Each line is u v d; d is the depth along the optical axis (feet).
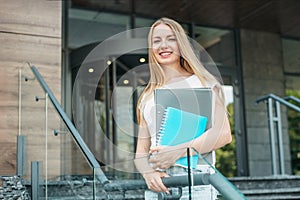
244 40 24.38
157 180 6.19
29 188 10.60
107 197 7.22
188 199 6.01
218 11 22.25
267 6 21.68
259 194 14.87
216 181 5.85
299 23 23.76
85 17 21.50
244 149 23.07
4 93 11.75
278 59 24.85
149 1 21.22
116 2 21.25
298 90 24.90
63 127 9.11
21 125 11.54
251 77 24.03
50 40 12.52
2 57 11.95
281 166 18.06
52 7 12.73
